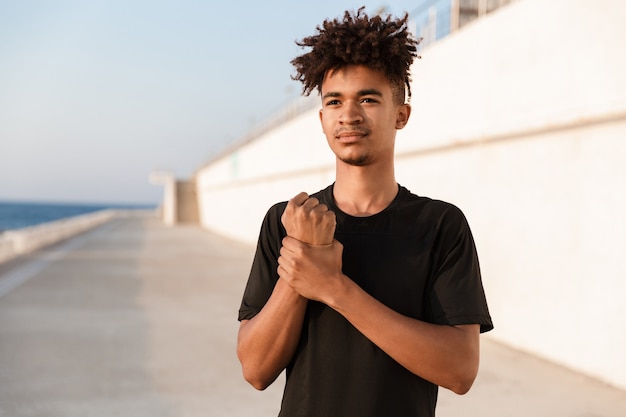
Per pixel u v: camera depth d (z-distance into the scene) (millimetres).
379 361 1300
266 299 1460
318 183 15805
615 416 4348
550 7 5789
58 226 25844
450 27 7938
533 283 6160
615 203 5180
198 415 4496
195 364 5957
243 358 1378
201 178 46094
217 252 20547
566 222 5738
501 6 7359
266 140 22031
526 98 6164
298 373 1357
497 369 5559
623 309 5051
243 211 27250
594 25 5262
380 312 1223
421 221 1362
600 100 5176
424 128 8367
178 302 9773
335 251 1244
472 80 7133
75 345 6699
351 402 1297
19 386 5164
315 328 1343
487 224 6984
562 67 5641
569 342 5648
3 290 10945
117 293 10688
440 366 1229
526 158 6320
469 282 1338
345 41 1314
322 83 1398
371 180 1401
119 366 5859
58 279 12586
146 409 4621
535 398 4746
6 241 17062
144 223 48000
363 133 1339
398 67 1350
